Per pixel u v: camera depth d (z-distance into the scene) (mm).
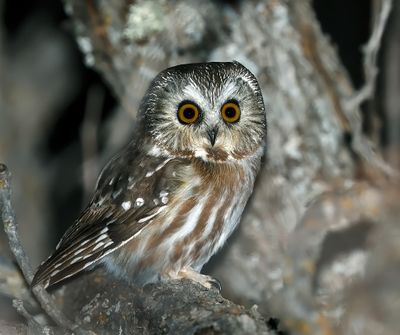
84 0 13250
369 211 13484
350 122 13492
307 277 13281
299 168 13422
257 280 13602
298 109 13305
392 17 16469
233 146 11898
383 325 13156
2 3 17828
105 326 10438
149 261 11703
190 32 13133
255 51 13156
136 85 13422
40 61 18422
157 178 11727
